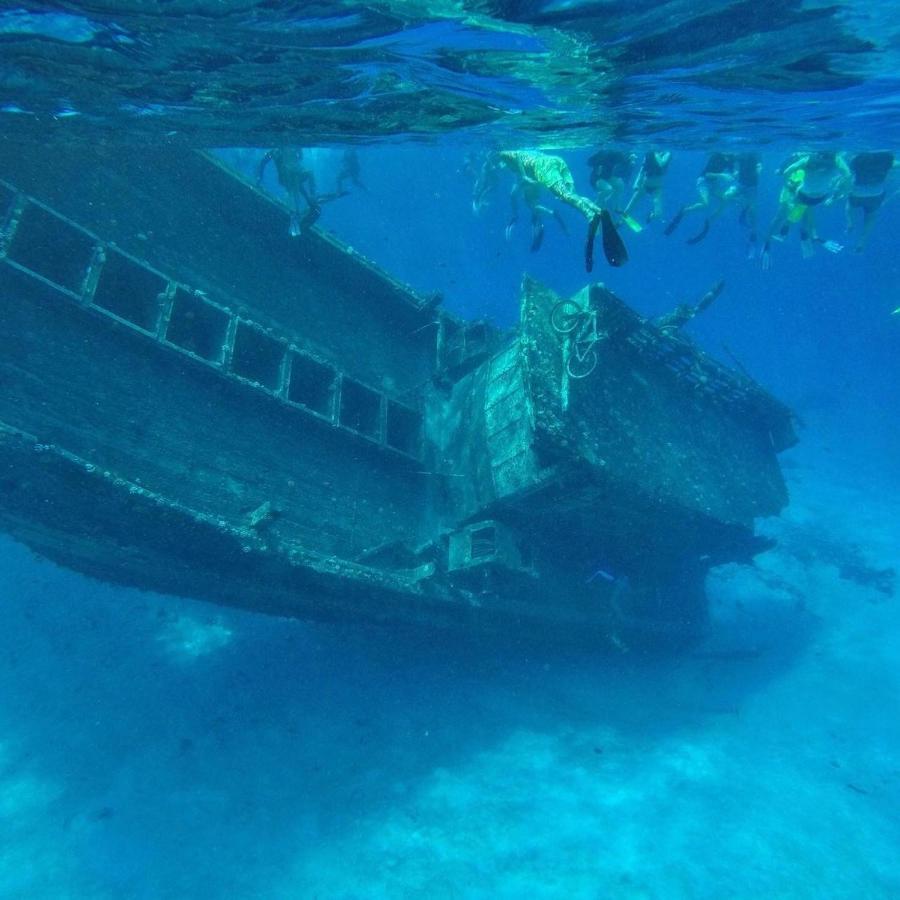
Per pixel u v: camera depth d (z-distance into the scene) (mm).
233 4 2713
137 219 8188
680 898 6707
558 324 8047
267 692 10242
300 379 9609
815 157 8844
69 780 8617
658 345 9523
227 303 8977
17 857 7473
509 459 8766
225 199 9180
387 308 11242
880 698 11219
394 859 7238
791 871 7148
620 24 3188
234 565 7207
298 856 7344
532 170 3930
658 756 9172
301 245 10023
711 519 9375
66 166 7551
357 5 2766
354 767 8727
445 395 11242
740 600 15531
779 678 12125
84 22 2926
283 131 4887
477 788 8297
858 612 14477
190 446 7543
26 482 6199
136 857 7418
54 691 10383
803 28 3393
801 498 21188
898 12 3215
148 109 4324
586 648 11289
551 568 10188
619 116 5211
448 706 9961
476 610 9094
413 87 3979
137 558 7391
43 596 12562
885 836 7965
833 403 33438
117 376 7082
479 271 48781
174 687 10430
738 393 10938
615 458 8039
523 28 3117
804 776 9062
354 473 9312
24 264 7137
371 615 8352
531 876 6984
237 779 8539
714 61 3883
